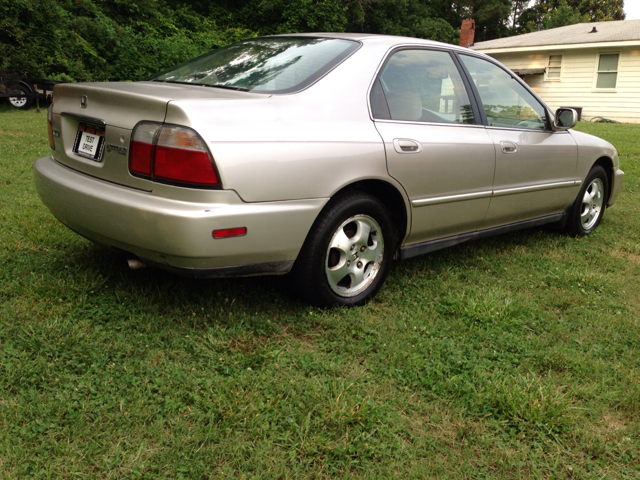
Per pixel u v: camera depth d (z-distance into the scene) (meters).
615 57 20.62
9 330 2.54
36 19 15.25
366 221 3.07
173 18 22.30
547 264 4.12
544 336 2.94
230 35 23.22
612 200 5.35
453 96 3.63
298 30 24.95
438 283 3.56
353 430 2.08
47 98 13.18
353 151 2.85
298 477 1.84
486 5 42.66
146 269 3.34
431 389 2.37
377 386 2.37
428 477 1.88
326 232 2.84
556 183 4.40
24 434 1.90
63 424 1.99
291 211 2.61
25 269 3.20
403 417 2.18
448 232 3.64
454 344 2.77
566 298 3.41
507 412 2.22
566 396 2.33
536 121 4.30
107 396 2.14
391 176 3.05
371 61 3.15
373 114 3.05
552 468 1.97
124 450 1.90
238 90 2.81
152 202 2.40
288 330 2.83
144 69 17.64
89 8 18.38
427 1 39.44
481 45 25.25
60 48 15.60
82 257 3.46
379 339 2.75
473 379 2.45
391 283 3.54
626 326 3.08
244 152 2.43
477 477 1.91
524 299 3.40
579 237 4.96
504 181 3.87
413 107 3.32
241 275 2.63
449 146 3.38
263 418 2.09
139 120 2.47
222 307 2.94
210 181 2.36
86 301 2.88
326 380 2.38
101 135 2.73
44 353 2.40
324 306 3.03
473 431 2.12
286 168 2.57
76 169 2.88
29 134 9.07
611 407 2.34
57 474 1.76
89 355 2.41
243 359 2.46
